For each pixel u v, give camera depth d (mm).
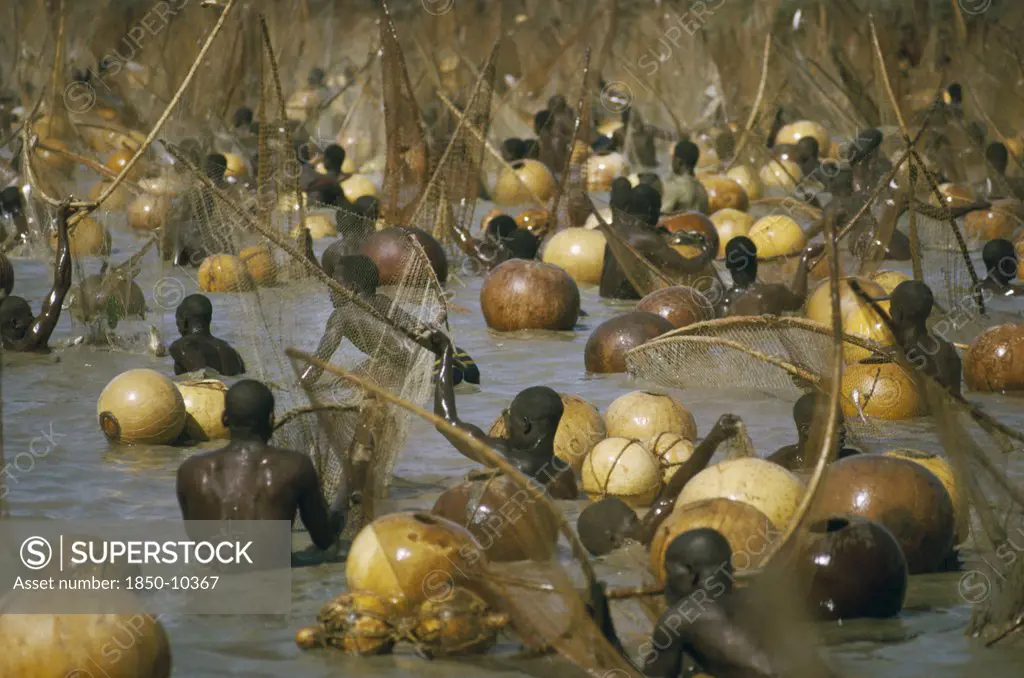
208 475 14711
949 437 14828
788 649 11617
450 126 47500
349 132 54781
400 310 18875
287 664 12422
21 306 25141
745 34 58344
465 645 12531
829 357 15234
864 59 56156
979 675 12086
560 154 48312
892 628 13109
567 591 12438
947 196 38219
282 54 58469
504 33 61062
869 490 14453
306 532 15875
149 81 49000
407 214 35250
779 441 19297
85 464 18375
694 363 21859
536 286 27906
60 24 48562
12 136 41750
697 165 52812
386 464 15641
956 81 51969
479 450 12523
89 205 25344
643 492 16828
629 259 30078
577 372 24281
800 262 26781
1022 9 52594
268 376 21344
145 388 19250
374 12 62500
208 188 20328
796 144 47812
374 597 12750
